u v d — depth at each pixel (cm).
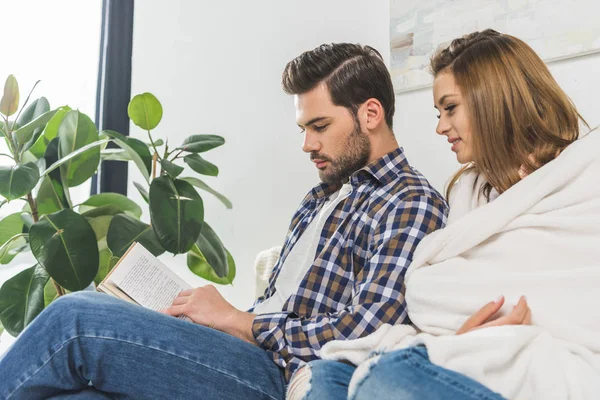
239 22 242
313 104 133
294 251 133
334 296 121
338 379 91
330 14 235
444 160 199
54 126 191
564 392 79
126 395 100
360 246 122
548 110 118
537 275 99
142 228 173
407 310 111
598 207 101
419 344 88
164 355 100
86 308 99
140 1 236
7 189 151
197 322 118
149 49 235
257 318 115
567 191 104
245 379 104
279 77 242
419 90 208
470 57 122
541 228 105
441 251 110
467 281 104
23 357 95
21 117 183
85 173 178
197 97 236
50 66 226
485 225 106
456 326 102
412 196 121
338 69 132
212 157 235
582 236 101
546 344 85
